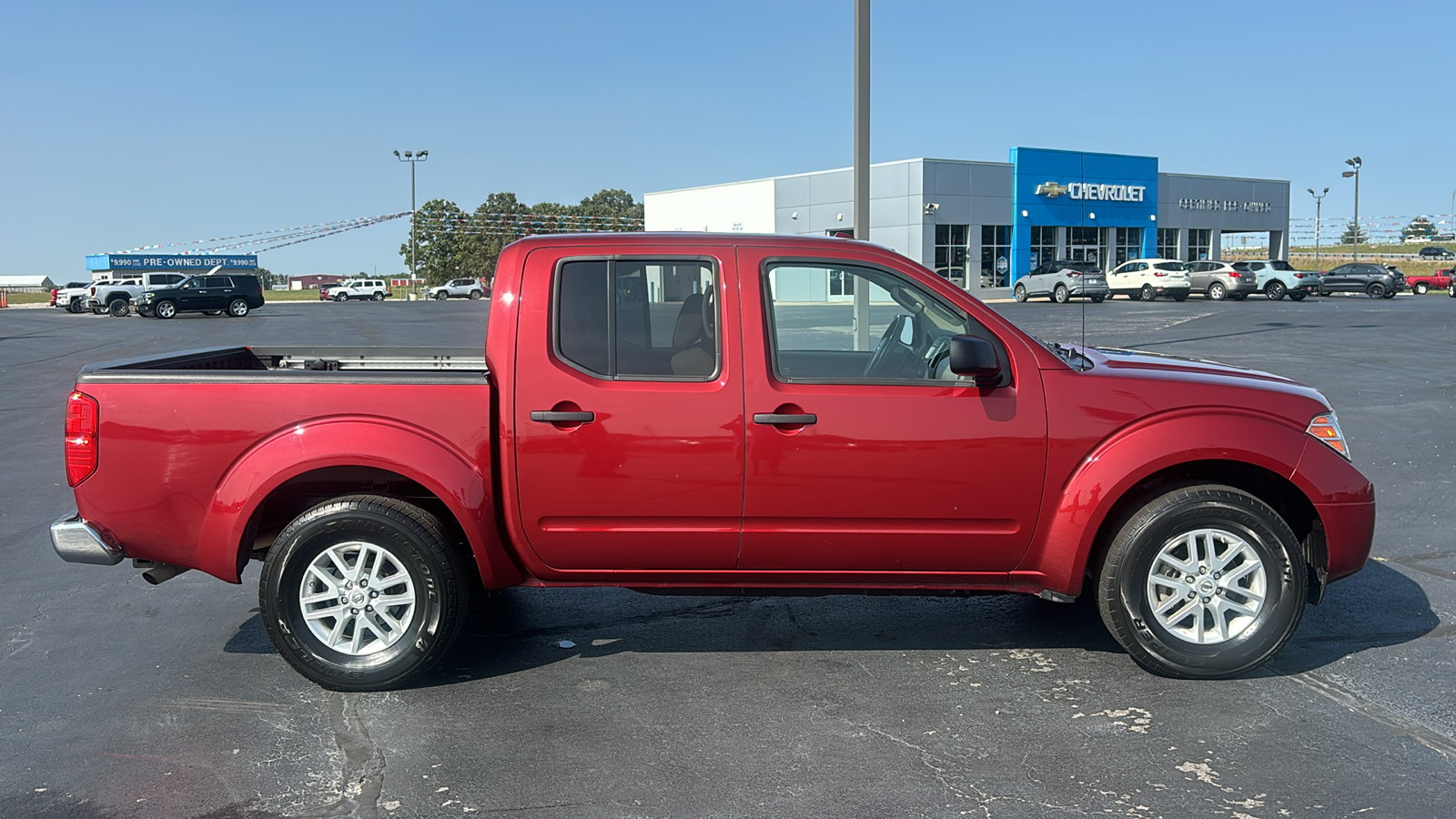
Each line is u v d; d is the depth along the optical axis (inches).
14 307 2313.0
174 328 1358.3
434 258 4158.5
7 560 253.3
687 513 164.9
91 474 164.9
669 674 175.6
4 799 133.6
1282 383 175.0
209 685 172.6
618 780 137.6
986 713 158.2
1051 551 167.3
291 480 168.7
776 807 129.8
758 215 2202.3
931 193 1943.9
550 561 169.0
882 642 190.2
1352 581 224.8
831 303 170.4
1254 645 166.4
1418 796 131.2
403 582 166.7
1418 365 665.0
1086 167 2090.3
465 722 157.0
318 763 143.3
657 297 165.5
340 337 1122.0
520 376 163.3
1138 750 144.9
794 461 162.9
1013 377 165.8
